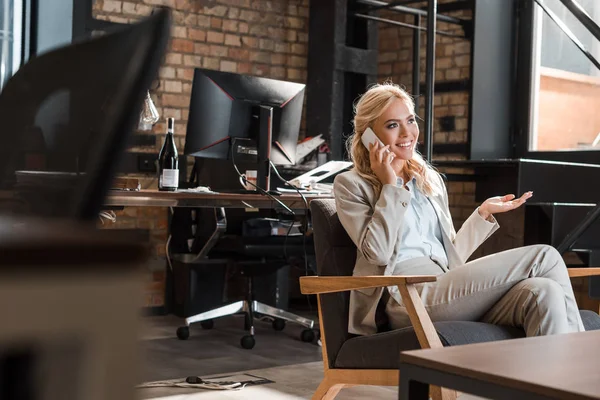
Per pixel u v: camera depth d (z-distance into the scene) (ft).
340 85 19.69
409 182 9.21
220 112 12.18
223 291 17.12
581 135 17.20
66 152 2.56
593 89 16.99
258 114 12.46
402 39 19.84
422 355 4.77
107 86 2.51
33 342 1.53
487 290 8.07
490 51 18.03
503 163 14.06
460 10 18.45
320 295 8.45
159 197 10.47
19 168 2.68
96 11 17.29
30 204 2.43
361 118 9.15
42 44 16.17
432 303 8.18
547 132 17.87
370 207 8.71
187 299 16.74
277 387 11.00
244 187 12.39
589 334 5.78
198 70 11.96
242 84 12.33
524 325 7.80
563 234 13.35
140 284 1.65
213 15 18.94
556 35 17.70
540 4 15.01
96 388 1.61
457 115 18.44
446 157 18.67
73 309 1.56
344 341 8.21
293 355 13.51
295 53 20.20
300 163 18.08
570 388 3.94
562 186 14.66
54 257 1.53
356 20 20.21
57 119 2.64
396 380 7.57
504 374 4.26
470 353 4.88
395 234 8.38
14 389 1.53
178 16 18.40
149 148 17.80
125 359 1.65
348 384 8.14
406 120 9.08
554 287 7.75
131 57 2.49
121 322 1.63
